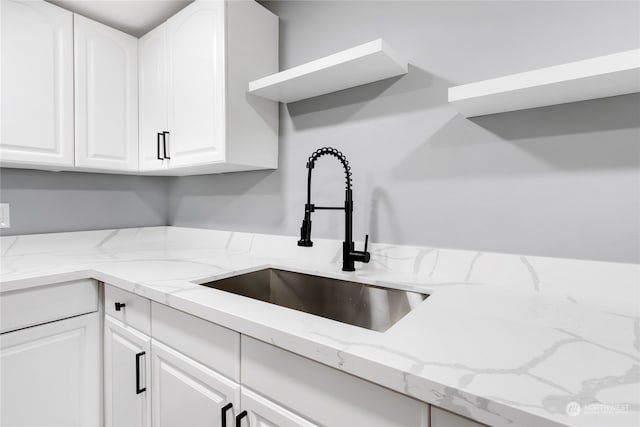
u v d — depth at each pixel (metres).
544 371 0.52
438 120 1.15
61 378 1.22
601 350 0.60
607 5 0.89
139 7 1.58
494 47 1.05
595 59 0.73
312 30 1.48
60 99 1.47
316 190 1.46
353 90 1.35
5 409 1.10
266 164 1.54
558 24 0.95
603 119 0.89
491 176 1.06
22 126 1.36
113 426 1.25
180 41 1.51
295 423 0.69
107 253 1.69
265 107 1.53
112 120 1.65
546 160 0.97
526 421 0.42
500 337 0.65
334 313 1.21
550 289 0.95
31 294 1.15
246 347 0.78
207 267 1.33
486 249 1.07
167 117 1.59
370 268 1.30
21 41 1.35
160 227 2.13
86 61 1.55
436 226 1.17
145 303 1.09
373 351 0.59
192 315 0.92
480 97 0.89
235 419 0.79
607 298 0.88
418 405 0.54
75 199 1.79
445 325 0.72
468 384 0.48
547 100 0.92
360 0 1.34
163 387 1.01
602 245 0.90
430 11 1.17
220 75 1.36
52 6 1.44
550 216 0.97
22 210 1.61
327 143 1.43
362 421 0.60
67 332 1.24
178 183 2.11
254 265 1.37
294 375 0.70
